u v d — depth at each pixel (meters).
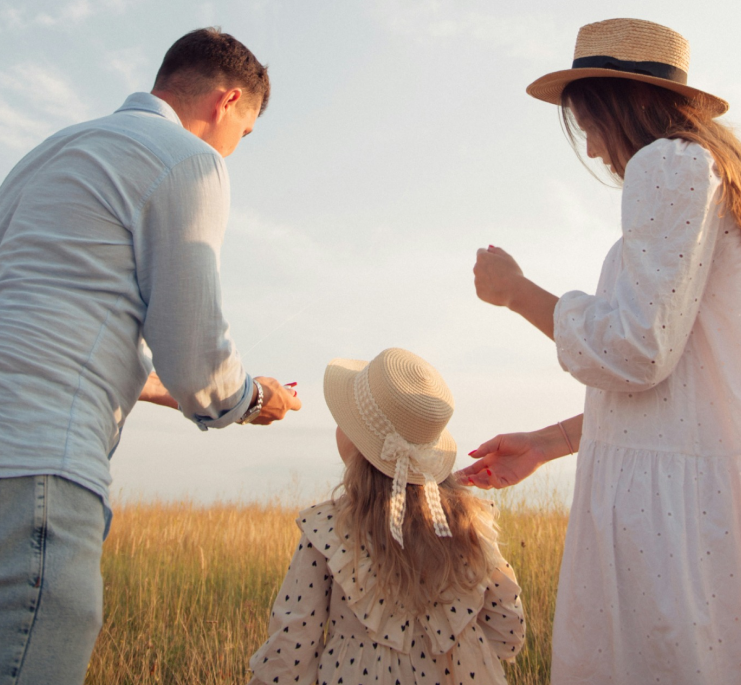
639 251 1.40
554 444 2.11
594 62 1.68
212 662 2.88
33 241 1.53
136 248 1.60
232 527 4.89
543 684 2.76
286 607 1.88
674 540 1.38
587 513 1.56
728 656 1.36
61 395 1.44
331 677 1.80
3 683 1.29
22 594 1.31
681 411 1.45
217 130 2.11
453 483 2.08
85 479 1.41
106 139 1.65
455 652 1.86
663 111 1.61
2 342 1.42
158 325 1.62
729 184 1.44
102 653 2.91
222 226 1.72
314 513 1.97
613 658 1.44
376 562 1.85
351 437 2.03
